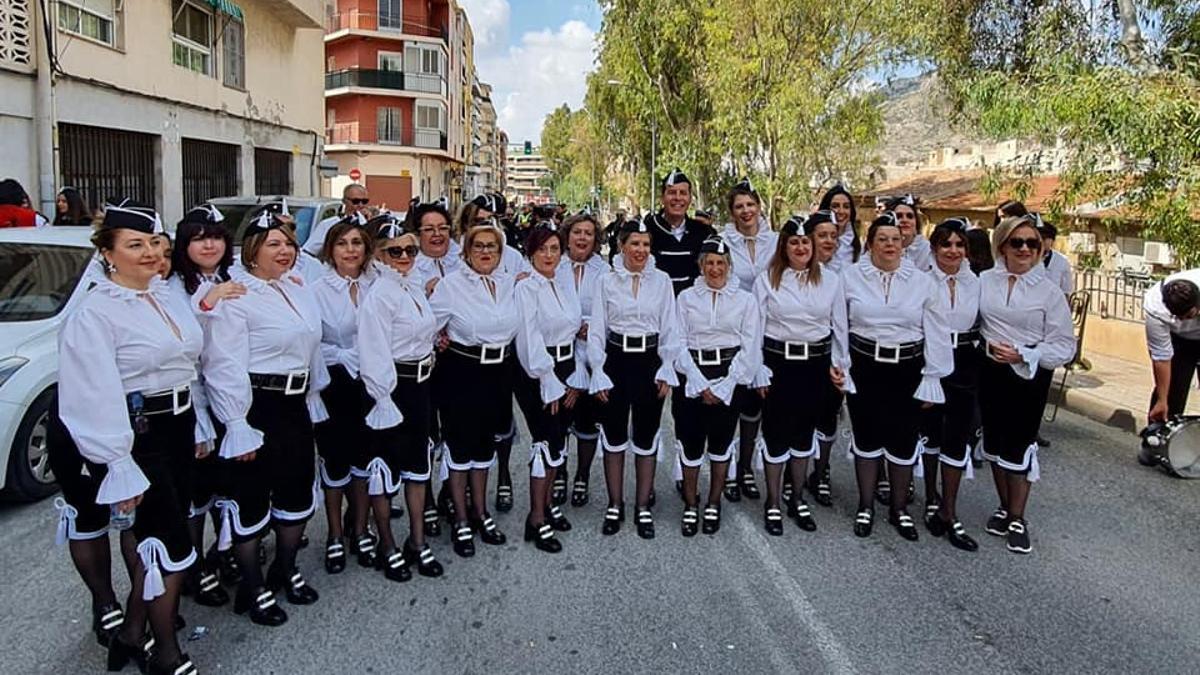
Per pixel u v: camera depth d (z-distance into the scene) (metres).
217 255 3.85
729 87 19.75
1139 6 9.26
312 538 5.10
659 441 5.26
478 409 4.77
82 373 3.15
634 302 4.97
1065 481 6.26
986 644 3.85
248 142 18.56
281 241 3.99
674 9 22.58
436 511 5.20
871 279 5.05
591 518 5.45
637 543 5.02
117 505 3.20
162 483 3.39
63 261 6.18
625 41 24.16
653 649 3.78
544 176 132.62
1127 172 8.72
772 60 19.48
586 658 3.70
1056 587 4.45
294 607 4.17
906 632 3.95
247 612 4.08
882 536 5.16
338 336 4.62
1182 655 3.76
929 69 13.21
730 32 19.62
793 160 19.73
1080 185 9.05
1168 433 6.32
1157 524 5.39
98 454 3.16
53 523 5.24
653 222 6.13
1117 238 12.23
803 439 5.23
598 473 6.41
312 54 22.97
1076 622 4.06
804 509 5.30
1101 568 4.70
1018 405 4.85
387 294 4.32
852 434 5.23
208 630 3.92
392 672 3.58
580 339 5.30
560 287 5.14
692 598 4.29
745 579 4.52
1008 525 5.02
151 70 14.29
